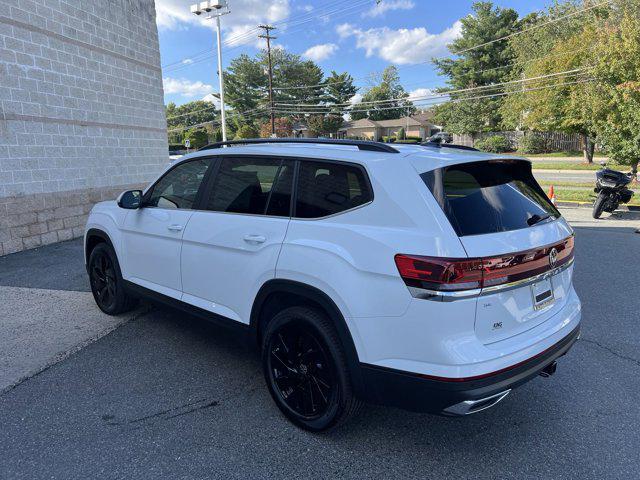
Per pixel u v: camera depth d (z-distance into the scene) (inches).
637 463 103.7
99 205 194.5
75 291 227.8
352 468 102.2
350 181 108.0
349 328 100.7
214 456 106.0
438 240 90.3
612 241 338.3
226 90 3093.0
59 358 155.1
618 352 161.2
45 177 347.3
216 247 132.5
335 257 103.0
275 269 114.9
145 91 479.2
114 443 110.4
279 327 116.3
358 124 3289.9
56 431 114.9
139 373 145.2
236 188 134.0
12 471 100.3
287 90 3201.3
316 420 111.8
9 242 315.9
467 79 2121.1
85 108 391.5
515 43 1549.0
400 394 96.3
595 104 651.5
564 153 1598.2
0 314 195.8
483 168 110.6
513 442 111.9
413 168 99.7
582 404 129.0
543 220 111.1
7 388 135.6
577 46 1107.9
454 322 89.2
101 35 410.6
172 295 151.4
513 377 94.9
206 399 130.5
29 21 331.6
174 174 156.5
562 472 100.9
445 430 117.0
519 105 1358.3
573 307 119.1
